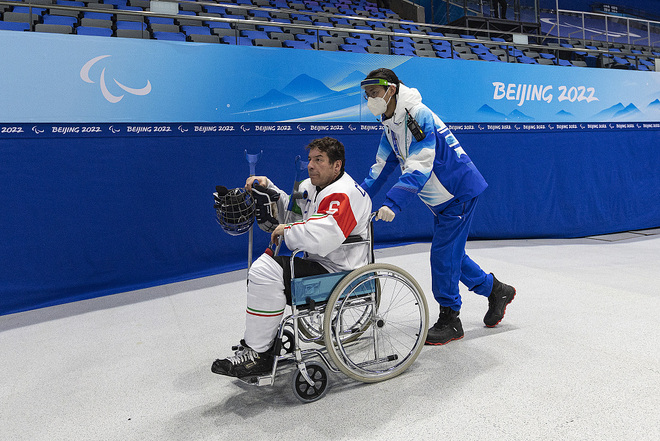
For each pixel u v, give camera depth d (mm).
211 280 3836
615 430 1514
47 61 3248
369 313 2297
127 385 2002
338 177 1849
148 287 3691
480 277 2426
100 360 2291
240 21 4016
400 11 8875
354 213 1796
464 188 2242
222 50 3863
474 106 4953
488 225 5238
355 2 8891
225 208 1832
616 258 4387
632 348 2195
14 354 2414
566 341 2307
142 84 3578
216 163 3953
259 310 1734
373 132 4609
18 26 3986
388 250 4770
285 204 2070
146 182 3688
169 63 3664
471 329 2533
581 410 1645
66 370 2186
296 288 1753
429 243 5039
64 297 3418
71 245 3428
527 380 1894
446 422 1606
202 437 1577
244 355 1765
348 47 5812
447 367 2051
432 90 4738
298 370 1757
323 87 4328
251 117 4039
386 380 1947
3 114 3146
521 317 2699
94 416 1749
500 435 1514
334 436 1551
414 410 1697
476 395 1786
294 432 1584
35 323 2934
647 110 5891
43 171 3301
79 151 3416
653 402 1685
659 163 6031
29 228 3275
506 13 8570
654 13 11086
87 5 5574
